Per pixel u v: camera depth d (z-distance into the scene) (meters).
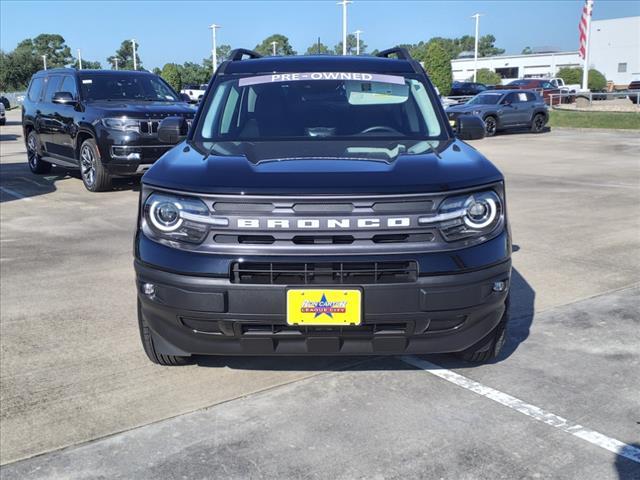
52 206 9.28
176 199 3.12
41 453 2.97
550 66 69.38
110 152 9.84
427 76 4.64
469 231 3.10
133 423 3.23
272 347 3.16
